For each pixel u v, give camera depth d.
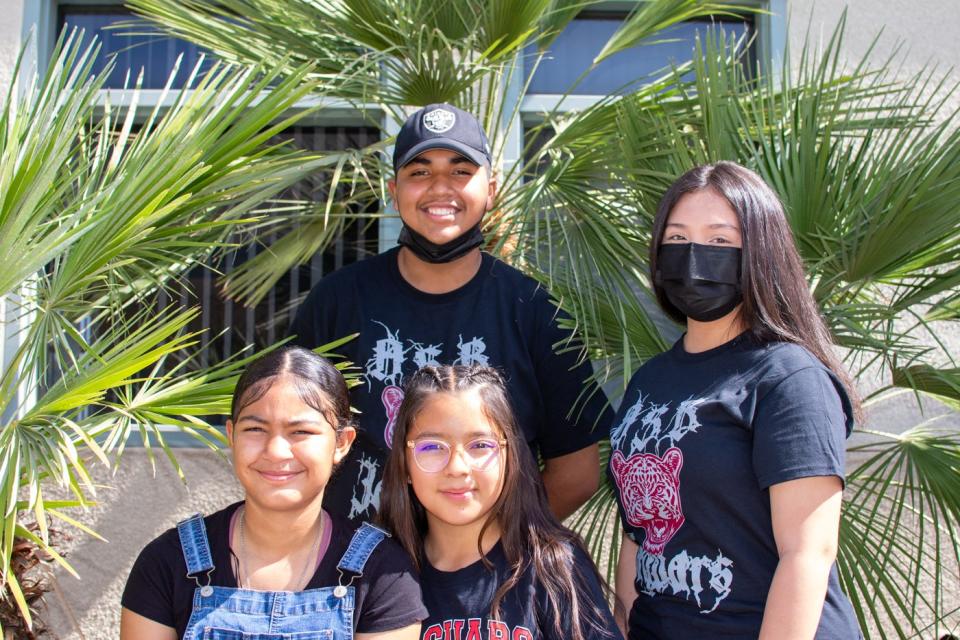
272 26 3.18
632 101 3.06
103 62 4.25
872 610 2.81
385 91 3.20
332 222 3.90
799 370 1.81
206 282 4.13
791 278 1.94
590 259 2.93
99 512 3.81
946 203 2.53
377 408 2.38
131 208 2.23
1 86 4.04
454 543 2.08
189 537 1.99
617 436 2.09
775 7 4.12
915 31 4.07
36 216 2.22
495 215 3.23
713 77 2.88
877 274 2.76
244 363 2.49
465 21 3.10
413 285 2.45
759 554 1.81
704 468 1.84
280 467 1.93
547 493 2.58
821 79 2.91
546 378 2.46
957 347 3.87
